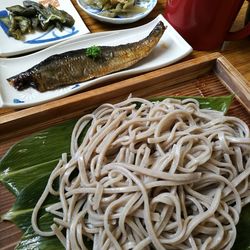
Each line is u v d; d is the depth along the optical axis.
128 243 0.20
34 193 0.22
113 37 0.33
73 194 0.22
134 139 0.23
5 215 0.21
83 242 0.21
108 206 0.20
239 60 0.34
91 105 0.27
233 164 0.24
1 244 0.21
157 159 0.22
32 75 0.27
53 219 0.21
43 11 0.33
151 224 0.20
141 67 0.30
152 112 0.25
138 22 0.36
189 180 0.21
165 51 0.32
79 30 0.33
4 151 0.25
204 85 0.30
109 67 0.30
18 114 0.25
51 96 0.27
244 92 0.28
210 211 0.21
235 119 0.26
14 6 0.34
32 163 0.24
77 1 0.35
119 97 0.28
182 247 0.20
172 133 0.23
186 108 0.26
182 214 0.21
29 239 0.21
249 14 0.35
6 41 0.31
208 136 0.24
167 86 0.29
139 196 0.21
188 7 0.31
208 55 0.30
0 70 0.29
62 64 0.28
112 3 0.34
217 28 0.32
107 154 0.23
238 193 0.22
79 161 0.23
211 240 0.21
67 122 0.26
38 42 0.32
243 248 0.21
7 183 0.23
